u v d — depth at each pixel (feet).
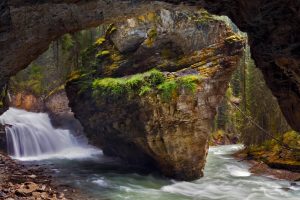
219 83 52.90
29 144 78.48
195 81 50.52
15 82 94.63
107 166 62.95
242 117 88.99
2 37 28.27
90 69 64.23
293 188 48.65
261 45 21.47
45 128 86.58
